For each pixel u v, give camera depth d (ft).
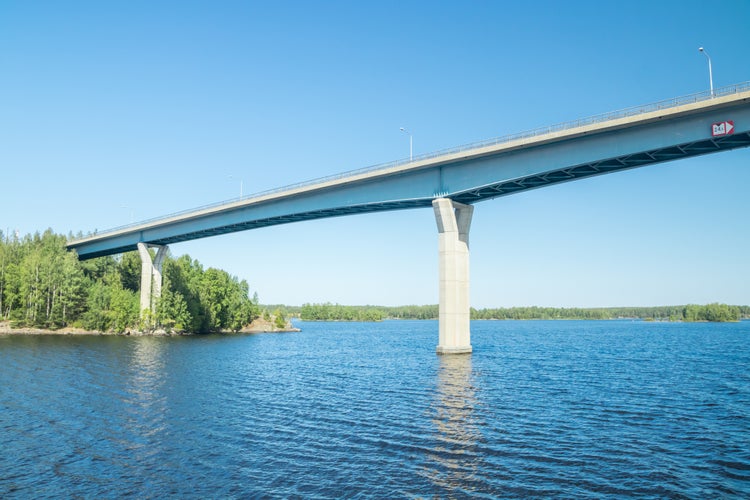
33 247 389.80
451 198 214.28
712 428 86.02
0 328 326.03
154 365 171.32
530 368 172.24
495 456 69.00
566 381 141.28
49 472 62.59
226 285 437.17
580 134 173.17
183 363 180.86
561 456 69.21
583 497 54.75
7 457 68.44
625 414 97.19
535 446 73.92
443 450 71.61
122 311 345.31
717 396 118.21
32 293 333.21
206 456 68.95
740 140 154.40
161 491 56.29
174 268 389.39
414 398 113.29
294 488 57.00
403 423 88.28
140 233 360.48
